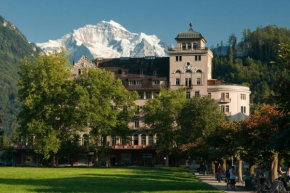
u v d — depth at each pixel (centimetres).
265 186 6009
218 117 13538
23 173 9700
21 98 15150
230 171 6506
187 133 13600
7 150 19675
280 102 4447
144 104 18338
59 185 6425
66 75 15412
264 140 5903
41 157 19125
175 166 16625
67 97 14912
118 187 6216
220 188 6706
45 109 14712
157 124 16162
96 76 15500
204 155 11125
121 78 19312
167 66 19475
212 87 18662
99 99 15475
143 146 18388
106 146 15762
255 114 6519
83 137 18738
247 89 19025
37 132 14362
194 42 18888
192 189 6022
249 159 7144
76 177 8512
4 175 8775
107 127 15162
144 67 19512
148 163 18400
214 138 8162
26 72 15188
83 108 14838
